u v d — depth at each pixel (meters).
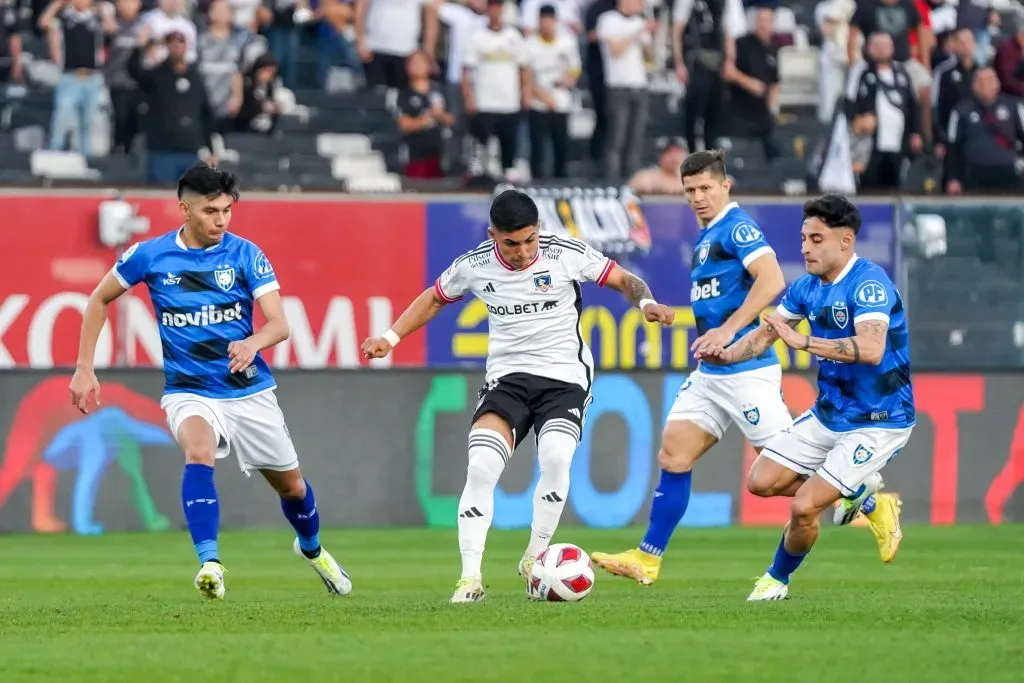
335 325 51.06
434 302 26.61
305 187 50.81
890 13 63.41
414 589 30.23
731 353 26.84
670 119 68.69
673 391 48.91
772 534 45.88
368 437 48.56
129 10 61.59
